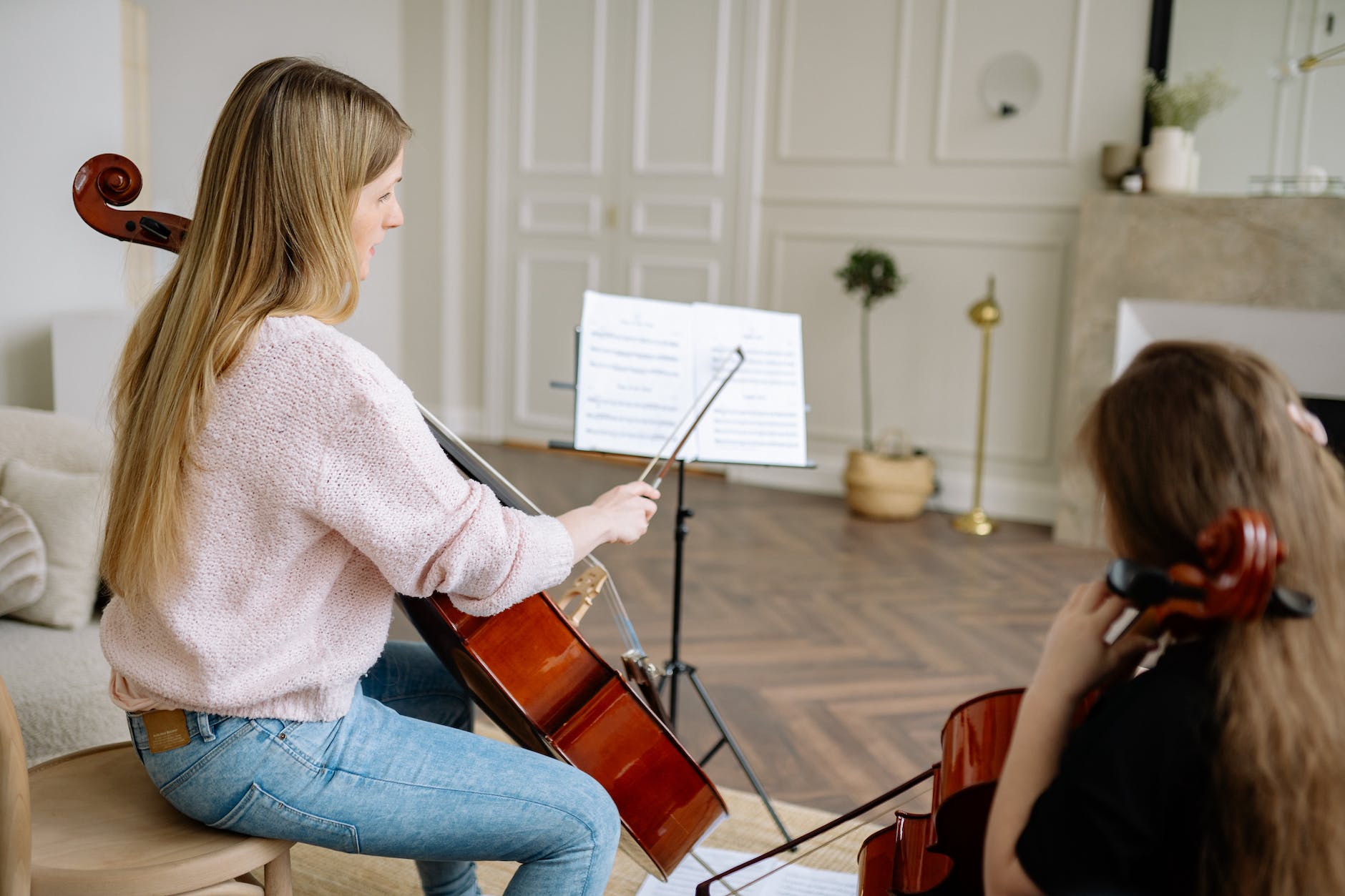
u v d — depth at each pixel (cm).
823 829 144
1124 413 92
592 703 155
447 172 608
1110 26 449
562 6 572
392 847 126
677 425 217
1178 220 419
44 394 331
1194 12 432
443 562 119
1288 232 402
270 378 114
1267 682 83
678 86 548
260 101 120
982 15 472
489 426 627
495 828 127
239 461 113
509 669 148
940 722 277
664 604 361
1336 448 394
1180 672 88
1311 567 86
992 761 114
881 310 511
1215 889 86
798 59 515
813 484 534
